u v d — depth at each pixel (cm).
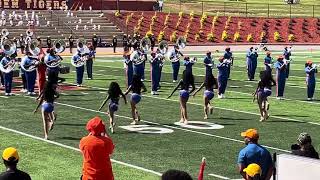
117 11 7931
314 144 2139
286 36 8462
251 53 4166
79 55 3659
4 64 3203
